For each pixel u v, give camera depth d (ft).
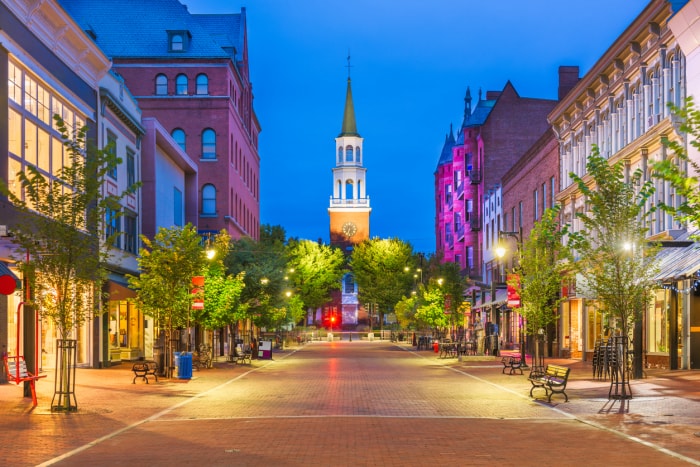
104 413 63.46
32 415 61.93
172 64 217.36
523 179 195.83
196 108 217.15
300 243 363.76
